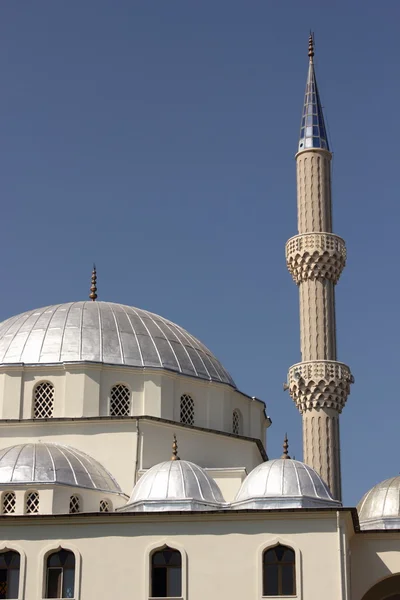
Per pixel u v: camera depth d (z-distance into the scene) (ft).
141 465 173.37
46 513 155.63
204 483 155.22
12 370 180.75
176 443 169.78
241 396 196.03
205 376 190.29
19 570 147.95
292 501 150.71
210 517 147.84
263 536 146.51
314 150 223.92
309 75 237.45
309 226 218.79
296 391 207.41
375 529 160.04
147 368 182.09
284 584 144.97
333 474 201.36
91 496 160.66
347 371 209.36
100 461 173.68
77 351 184.65
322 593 143.43
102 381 180.45
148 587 145.79
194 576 145.89
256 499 151.12
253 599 144.15
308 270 215.72
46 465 160.76
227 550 146.51
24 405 179.32
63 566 148.25
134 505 153.07
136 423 175.22
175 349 192.03
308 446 203.82
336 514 146.00
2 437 176.04
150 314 203.41
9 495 157.48
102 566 147.33
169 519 148.25
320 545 145.38
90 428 175.42
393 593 167.43
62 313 193.77
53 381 180.45
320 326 211.61
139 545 147.74
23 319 195.31
